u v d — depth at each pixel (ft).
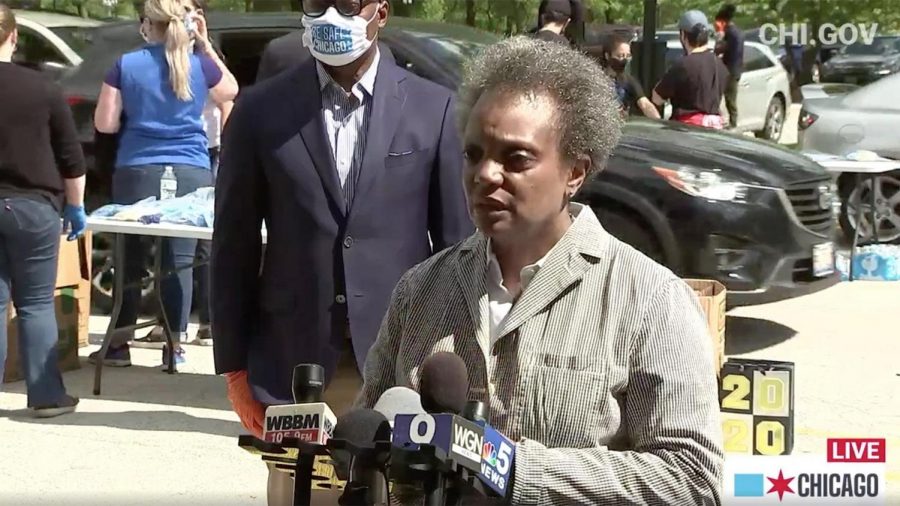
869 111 37.55
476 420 6.09
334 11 12.02
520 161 6.98
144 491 17.67
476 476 6.11
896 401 22.61
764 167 25.45
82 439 20.08
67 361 24.67
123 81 23.86
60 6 51.44
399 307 7.90
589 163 7.22
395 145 12.32
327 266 12.22
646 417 6.98
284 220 12.31
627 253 7.25
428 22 27.96
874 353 26.14
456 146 12.51
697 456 6.82
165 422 21.06
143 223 22.25
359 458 6.07
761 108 61.67
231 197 12.41
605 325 7.09
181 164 24.13
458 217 12.48
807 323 28.96
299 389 6.66
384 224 12.29
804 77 63.93
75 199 21.03
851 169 33.47
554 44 7.27
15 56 36.04
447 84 25.35
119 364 24.89
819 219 26.16
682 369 6.96
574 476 6.72
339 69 12.26
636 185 25.07
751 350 26.43
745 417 16.15
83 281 25.95
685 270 24.90
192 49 24.30
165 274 24.03
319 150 12.19
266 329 12.52
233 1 49.93
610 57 35.37
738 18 60.90
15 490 17.61
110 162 25.49
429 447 5.78
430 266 7.86
